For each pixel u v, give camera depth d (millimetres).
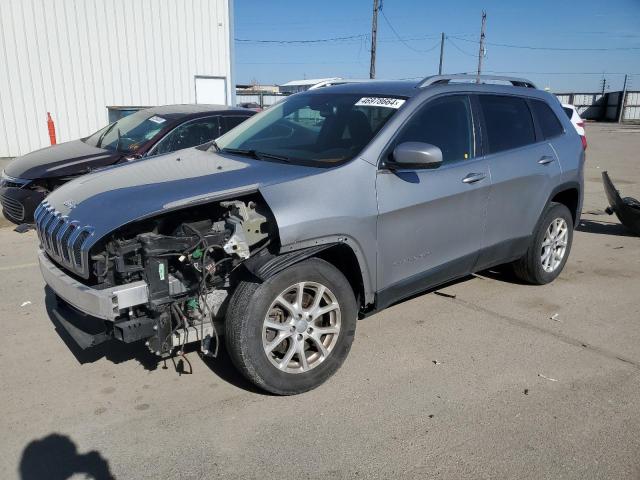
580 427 3252
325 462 2930
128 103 16703
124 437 3123
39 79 15320
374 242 3756
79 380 3719
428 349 4215
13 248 6730
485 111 4723
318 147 4047
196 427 3217
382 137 3875
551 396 3586
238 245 3186
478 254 4645
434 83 4453
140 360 3992
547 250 5520
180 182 3486
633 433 3201
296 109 4637
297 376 3488
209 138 7715
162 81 17156
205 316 3430
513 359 4078
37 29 15094
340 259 3846
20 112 15234
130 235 3252
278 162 3885
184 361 3980
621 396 3596
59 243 3371
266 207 3414
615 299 5316
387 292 3973
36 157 7547
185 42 17312
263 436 3139
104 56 16109
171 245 3111
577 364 4020
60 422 3254
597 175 14133
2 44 14719
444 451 3025
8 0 14602
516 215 4926
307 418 3314
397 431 3197
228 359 4023
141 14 16453
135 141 7445
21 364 3916
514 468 2898
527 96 5262
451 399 3533
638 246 7340
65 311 3594
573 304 5168
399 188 3865
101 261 3182
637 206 7645
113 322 3172
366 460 2947
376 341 4336
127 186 3561
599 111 56688
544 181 5133
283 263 3291
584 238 7781
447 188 4184
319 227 3408
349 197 3590
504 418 3336
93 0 15688
